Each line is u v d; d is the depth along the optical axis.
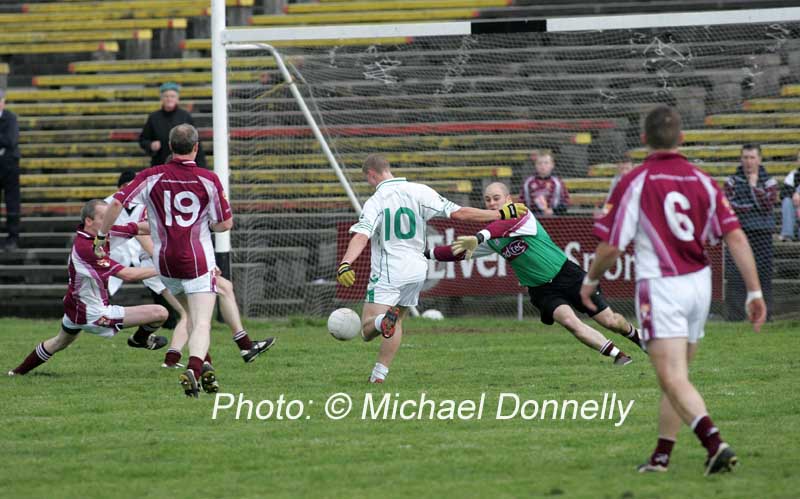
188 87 65.88
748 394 28.53
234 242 51.47
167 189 27.47
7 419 25.75
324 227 52.50
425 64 62.38
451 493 18.48
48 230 57.97
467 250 30.52
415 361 35.53
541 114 57.16
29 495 18.73
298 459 21.42
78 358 36.78
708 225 18.89
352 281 29.08
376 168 30.34
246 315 50.31
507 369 33.56
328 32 46.59
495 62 61.91
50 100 66.88
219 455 21.80
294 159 53.88
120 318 32.31
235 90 54.47
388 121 56.97
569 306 32.97
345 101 56.91
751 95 56.34
